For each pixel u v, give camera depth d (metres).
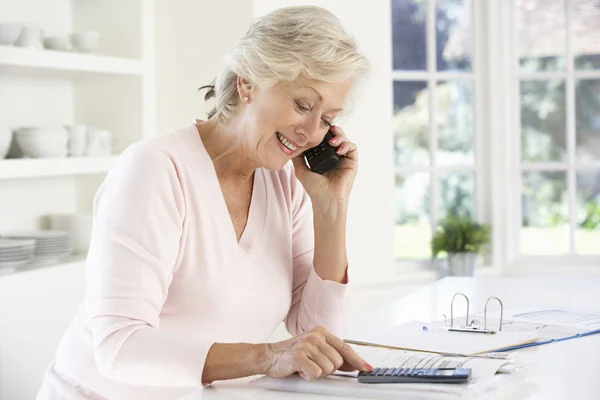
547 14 5.00
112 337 1.65
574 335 2.09
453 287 2.94
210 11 4.38
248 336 1.98
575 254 5.02
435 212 5.03
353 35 1.88
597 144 5.00
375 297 4.55
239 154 1.95
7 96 3.79
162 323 1.88
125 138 4.17
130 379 1.65
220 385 1.65
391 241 4.86
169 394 1.89
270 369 1.61
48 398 1.97
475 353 1.83
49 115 4.06
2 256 3.29
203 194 1.89
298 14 1.82
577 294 2.75
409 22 4.99
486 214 5.05
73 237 3.85
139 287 1.70
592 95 4.99
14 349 3.15
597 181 5.02
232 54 1.88
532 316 2.32
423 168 5.02
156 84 4.48
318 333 1.66
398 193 5.03
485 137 5.05
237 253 1.94
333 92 1.83
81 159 3.74
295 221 2.16
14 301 3.17
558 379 1.67
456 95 5.03
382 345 1.89
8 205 3.79
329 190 2.09
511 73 5.02
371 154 4.77
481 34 5.02
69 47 3.76
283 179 2.14
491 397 1.53
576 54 5.00
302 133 1.86
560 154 5.03
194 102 4.43
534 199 5.05
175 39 4.44
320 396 1.55
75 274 3.51
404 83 5.00
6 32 3.35
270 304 2.00
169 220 1.80
